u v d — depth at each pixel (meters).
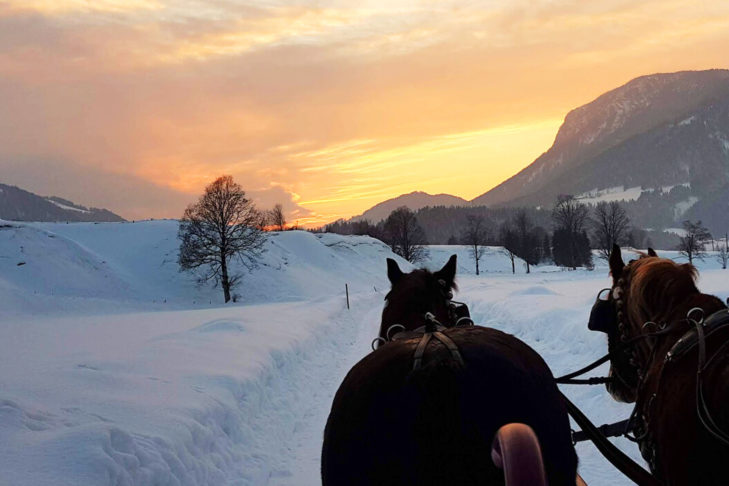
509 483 1.67
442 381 2.23
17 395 7.02
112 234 77.38
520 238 136.12
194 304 57.41
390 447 2.24
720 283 22.08
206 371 10.15
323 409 10.88
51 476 4.82
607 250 90.88
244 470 7.12
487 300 24.62
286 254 82.25
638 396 3.97
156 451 5.92
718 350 3.20
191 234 59.75
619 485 6.41
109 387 8.06
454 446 2.14
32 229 62.72
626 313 4.54
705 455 3.06
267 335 16.88
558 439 2.32
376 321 28.75
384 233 138.62
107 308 48.19
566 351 13.12
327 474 2.50
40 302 45.97
